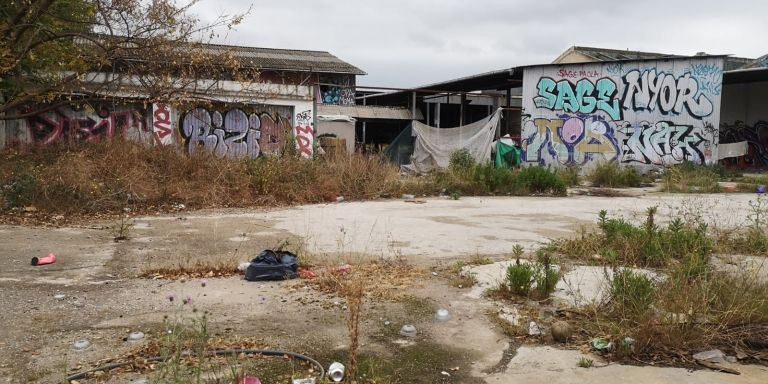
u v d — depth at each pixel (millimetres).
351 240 7824
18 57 11039
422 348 4102
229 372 3543
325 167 13734
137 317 4586
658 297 4562
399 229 8812
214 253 6898
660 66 22484
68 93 12609
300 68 27891
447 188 14523
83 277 5781
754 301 4391
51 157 11914
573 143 23453
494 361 3893
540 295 5180
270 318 4625
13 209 9719
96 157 11766
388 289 5434
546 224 9500
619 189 16906
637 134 22812
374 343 4172
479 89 28203
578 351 4047
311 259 6559
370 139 31391
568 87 23375
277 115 17453
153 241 7648
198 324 4344
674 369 3721
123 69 13750
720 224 9023
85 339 4094
